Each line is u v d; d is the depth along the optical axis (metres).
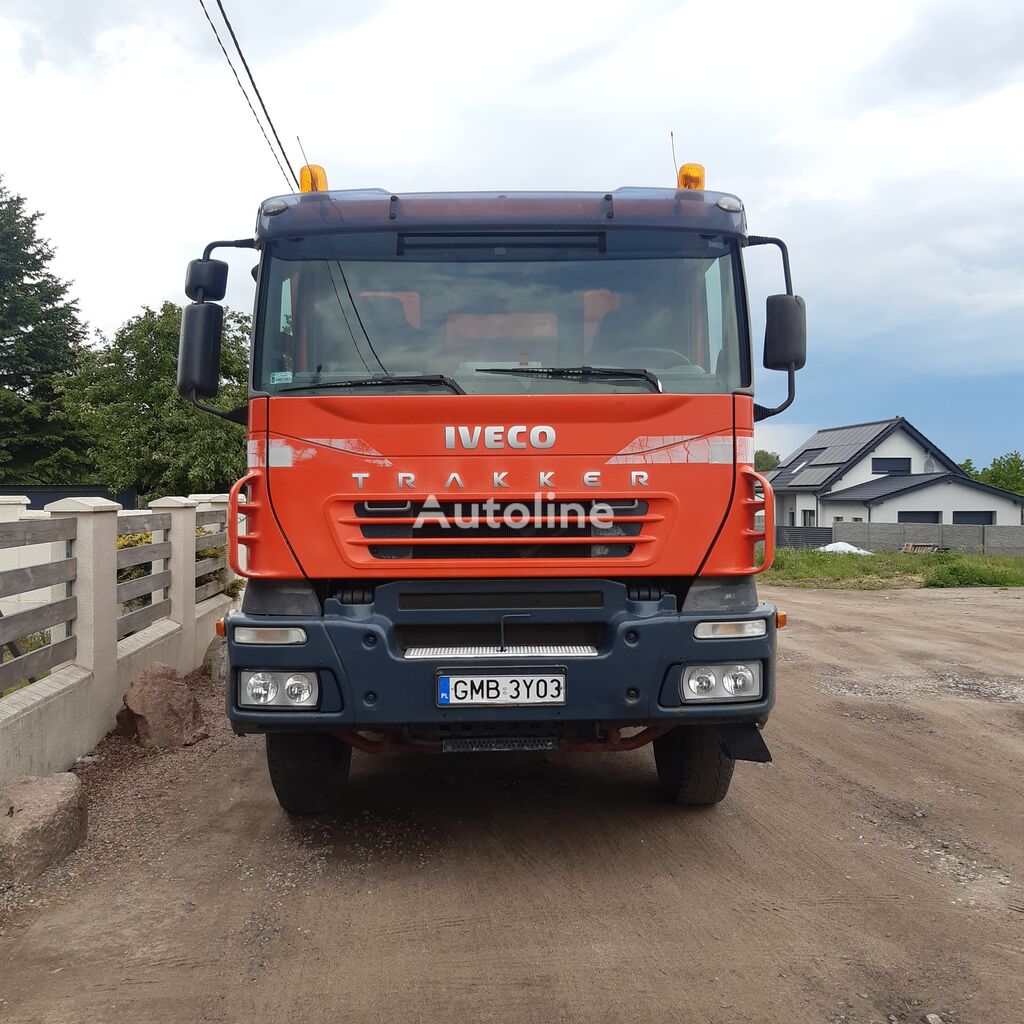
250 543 4.13
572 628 4.14
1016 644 11.34
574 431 4.13
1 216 39.66
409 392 4.21
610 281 4.48
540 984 3.20
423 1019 2.99
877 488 45.94
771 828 4.79
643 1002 3.09
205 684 8.28
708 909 3.81
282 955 3.43
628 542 4.12
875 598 18.55
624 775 5.75
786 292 4.68
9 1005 3.10
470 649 4.09
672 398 4.16
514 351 4.41
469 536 4.09
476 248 4.47
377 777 5.73
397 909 3.83
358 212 4.47
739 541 4.18
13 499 9.07
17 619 5.29
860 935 3.57
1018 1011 3.03
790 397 4.61
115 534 6.54
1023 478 59.09
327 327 4.41
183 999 3.13
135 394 27.72
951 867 4.27
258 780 5.61
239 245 4.66
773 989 3.16
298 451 4.11
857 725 7.05
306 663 4.01
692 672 4.11
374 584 4.17
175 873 4.22
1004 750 6.33
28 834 4.17
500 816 5.00
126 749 6.16
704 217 4.51
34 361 39.09
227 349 25.53
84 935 3.61
